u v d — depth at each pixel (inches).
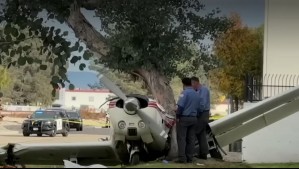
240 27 888.3
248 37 895.7
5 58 483.5
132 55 568.7
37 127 1129.4
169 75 607.5
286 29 709.3
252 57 908.0
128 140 414.3
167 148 435.8
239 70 913.5
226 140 456.1
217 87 923.4
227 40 853.2
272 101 447.2
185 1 621.0
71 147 452.1
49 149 454.0
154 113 405.1
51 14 506.3
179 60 608.1
